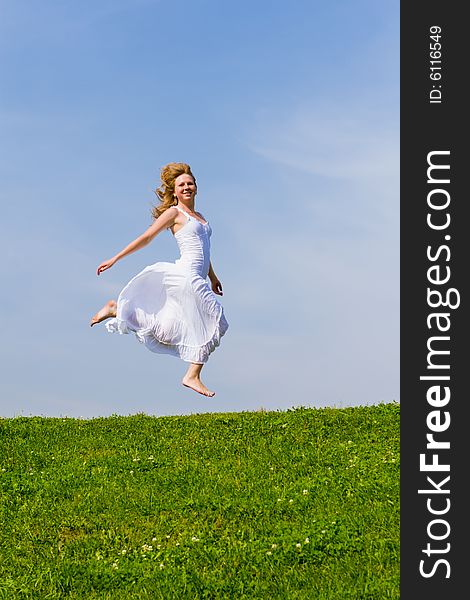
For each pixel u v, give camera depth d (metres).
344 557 7.14
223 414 14.62
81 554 8.02
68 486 10.30
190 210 9.01
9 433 13.29
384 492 8.98
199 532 8.30
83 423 14.37
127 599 6.76
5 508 9.56
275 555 7.27
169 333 8.59
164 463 11.05
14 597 6.97
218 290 9.74
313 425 12.58
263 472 10.36
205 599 6.63
